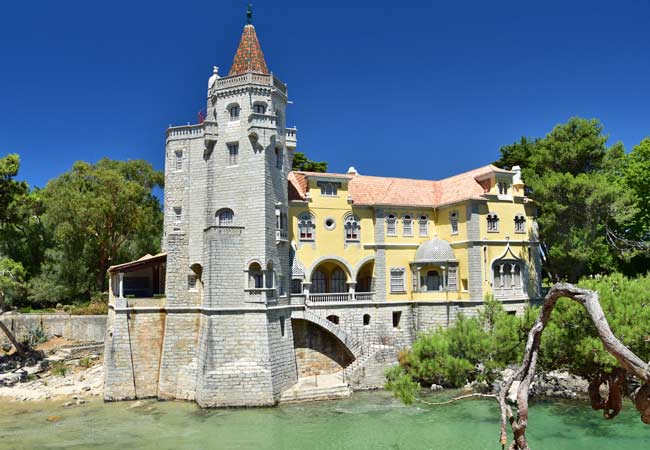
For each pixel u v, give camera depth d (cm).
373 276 5641
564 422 3681
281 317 4784
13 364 5709
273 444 3509
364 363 4841
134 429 3850
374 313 5528
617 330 3064
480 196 5603
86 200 6806
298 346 5056
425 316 5575
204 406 4316
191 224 4972
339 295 5422
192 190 5025
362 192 5878
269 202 4775
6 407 4509
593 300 1065
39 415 4247
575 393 4262
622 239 5956
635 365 970
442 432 3647
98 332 6397
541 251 6244
